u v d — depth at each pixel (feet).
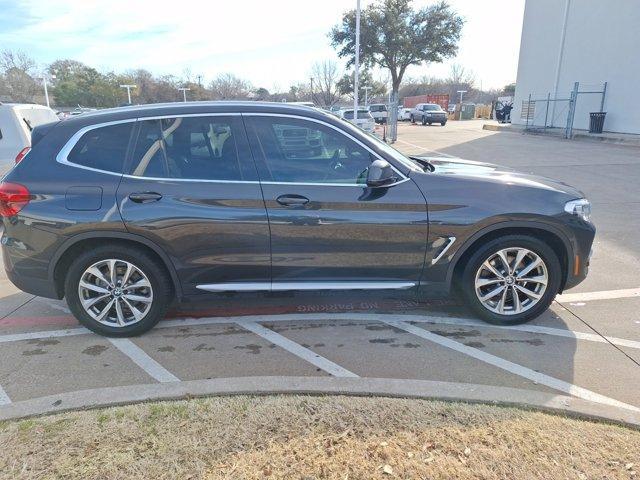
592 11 70.95
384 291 12.31
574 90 67.87
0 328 13.25
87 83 199.62
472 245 12.28
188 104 12.14
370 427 8.39
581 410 8.75
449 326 12.97
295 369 10.89
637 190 31.07
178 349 11.93
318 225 11.62
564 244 12.16
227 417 8.73
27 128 24.40
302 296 12.34
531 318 12.83
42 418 8.80
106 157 11.74
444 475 7.31
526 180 12.55
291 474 7.38
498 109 134.21
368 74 181.27
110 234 11.50
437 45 136.05
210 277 12.07
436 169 13.02
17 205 11.52
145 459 7.75
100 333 12.51
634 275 16.63
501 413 8.73
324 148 11.85
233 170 11.70
